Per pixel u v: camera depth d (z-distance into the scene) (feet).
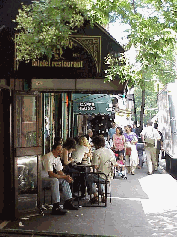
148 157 52.08
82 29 25.70
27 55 25.39
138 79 25.20
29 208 27.91
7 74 25.85
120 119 72.18
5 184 26.68
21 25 25.25
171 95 50.47
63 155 33.19
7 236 10.30
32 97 27.89
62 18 24.22
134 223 26.63
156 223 26.71
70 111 55.88
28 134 27.73
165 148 56.65
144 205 32.35
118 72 24.95
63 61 25.94
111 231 24.59
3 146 26.61
